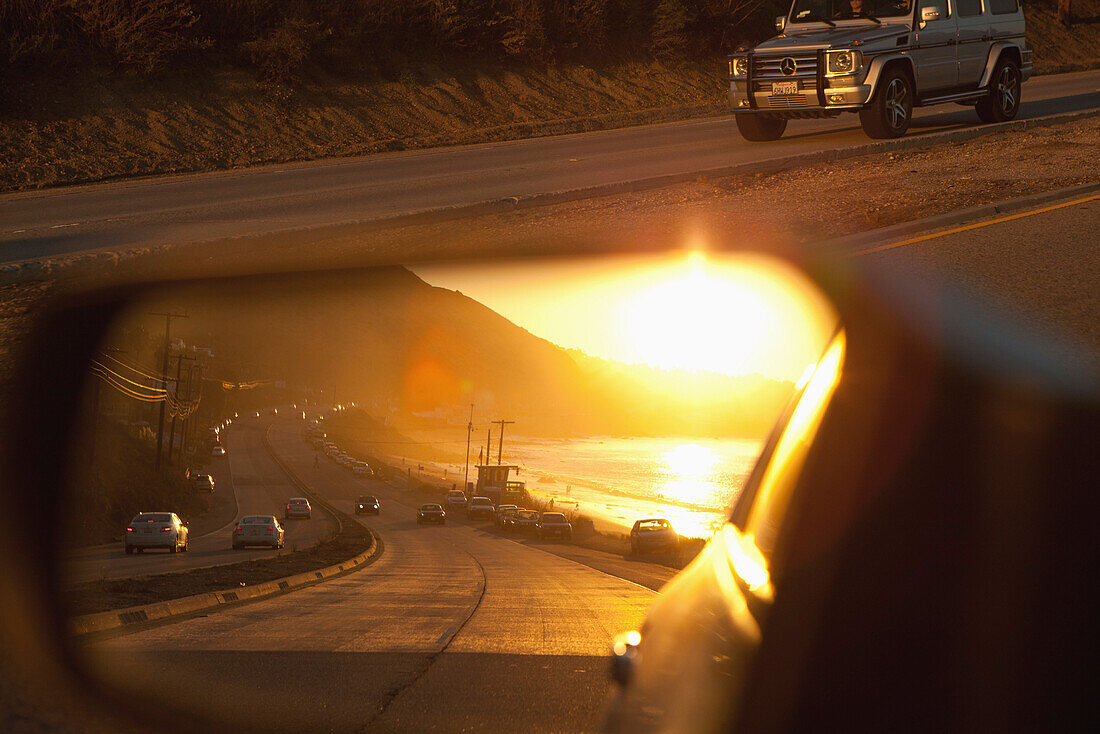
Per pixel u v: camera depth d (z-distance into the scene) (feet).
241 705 19.57
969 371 7.80
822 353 8.64
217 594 45.57
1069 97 91.20
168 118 96.43
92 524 104.12
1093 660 4.96
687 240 41.81
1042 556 5.46
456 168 73.10
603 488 261.65
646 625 9.26
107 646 26.30
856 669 5.41
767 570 6.54
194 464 261.65
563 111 122.52
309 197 60.90
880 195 51.85
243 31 111.55
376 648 29.17
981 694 5.02
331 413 226.99
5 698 18.15
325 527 168.66
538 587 58.34
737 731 5.91
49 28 98.22
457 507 253.03
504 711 19.74
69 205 60.95
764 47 66.18
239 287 24.67
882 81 64.75
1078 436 6.30
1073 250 37.65
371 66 118.52
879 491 6.01
